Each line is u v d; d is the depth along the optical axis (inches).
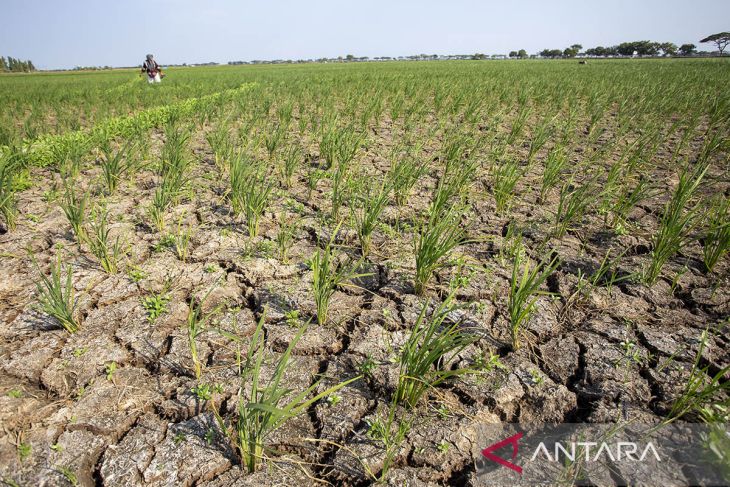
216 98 501.4
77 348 98.2
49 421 80.0
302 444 77.5
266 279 127.1
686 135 265.9
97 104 488.7
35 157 227.3
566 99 475.8
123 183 203.5
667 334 103.1
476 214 172.4
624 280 125.2
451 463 74.6
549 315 111.5
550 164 187.2
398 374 92.7
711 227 125.3
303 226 160.2
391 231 153.3
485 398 87.0
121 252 139.4
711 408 79.5
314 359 98.4
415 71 1127.6
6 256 135.1
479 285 122.9
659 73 855.7
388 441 76.5
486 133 294.8
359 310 115.0
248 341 102.7
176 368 94.1
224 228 158.1
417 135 313.1
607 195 177.8
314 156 258.2
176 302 115.0
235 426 80.0
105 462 73.2
